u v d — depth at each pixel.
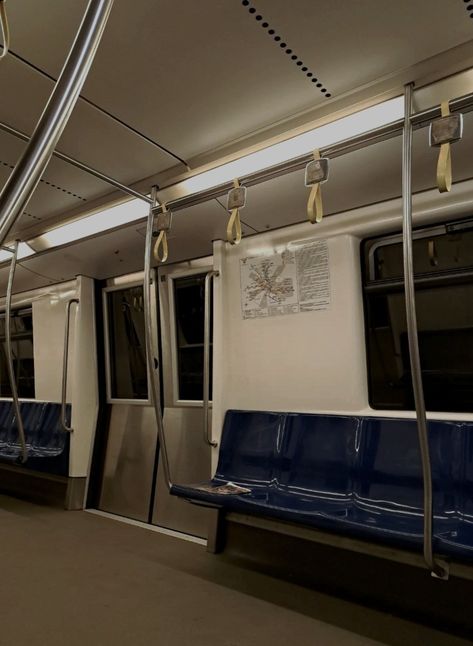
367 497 2.26
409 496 2.14
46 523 3.70
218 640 1.87
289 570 2.63
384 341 2.66
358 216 2.68
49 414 4.64
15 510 4.13
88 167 2.35
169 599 2.25
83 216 3.16
